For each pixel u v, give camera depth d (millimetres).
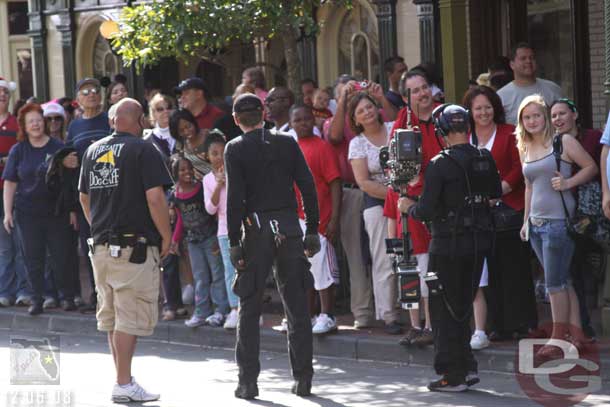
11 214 35594
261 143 24797
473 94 28047
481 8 44500
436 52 47562
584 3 41375
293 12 34312
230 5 34062
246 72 36656
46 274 36906
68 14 62375
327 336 29719
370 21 51656
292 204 25016
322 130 33562
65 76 63281
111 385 26625
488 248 24500
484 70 44531
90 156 24953
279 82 55781
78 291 36031
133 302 24562
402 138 24844
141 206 24562
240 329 24969
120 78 48219
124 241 24500
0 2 68750
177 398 25203
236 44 48625
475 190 24250
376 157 29234
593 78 40938
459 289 24469
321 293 29844
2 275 37375
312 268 29688
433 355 27766
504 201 28156
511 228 27969
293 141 25078
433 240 24500
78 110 46188
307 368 25047
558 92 32719
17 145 35438
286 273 24906
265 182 24750
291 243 24844
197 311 32281
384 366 28266
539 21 43906
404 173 24922
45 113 38281
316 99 35188
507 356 26672
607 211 25562
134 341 24812
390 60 39031
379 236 29359
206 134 32000
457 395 24516
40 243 35375
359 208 30281
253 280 24797
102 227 24656
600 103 40812
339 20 53250
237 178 24594
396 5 49500
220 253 31766
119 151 24594
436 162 24203
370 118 29172
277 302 35062
